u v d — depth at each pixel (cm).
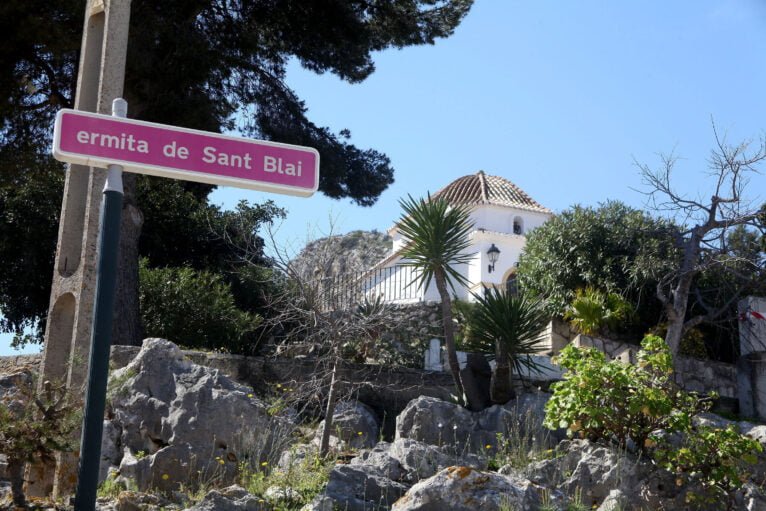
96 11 828
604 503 917
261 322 1953
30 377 1083
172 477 930
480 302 1310
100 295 460
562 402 1008
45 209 2312
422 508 750
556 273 1862
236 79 1930
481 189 3578
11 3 1530
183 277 1959
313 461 962
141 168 488
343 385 1272
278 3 1850
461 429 1135
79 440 716
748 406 1603
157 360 1070
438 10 2030
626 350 1677
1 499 723
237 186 507
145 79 1631
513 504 754
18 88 1706
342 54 1934
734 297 1667
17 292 2350
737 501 948
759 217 1576
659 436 995
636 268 1745
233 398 1013
